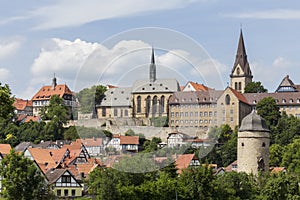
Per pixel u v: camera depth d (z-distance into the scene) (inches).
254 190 4296.3
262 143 5915.4
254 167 5895.7
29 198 4205.2
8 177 4215.1
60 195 5187.0
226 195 3905.0
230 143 7313.0
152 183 3452.3
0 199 4180.6
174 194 3442.4
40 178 4318.4
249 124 5940.0
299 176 4756.4
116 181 3506.4
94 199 4215.1
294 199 4175.7
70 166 5959.6
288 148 7445.9
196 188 3624.5
